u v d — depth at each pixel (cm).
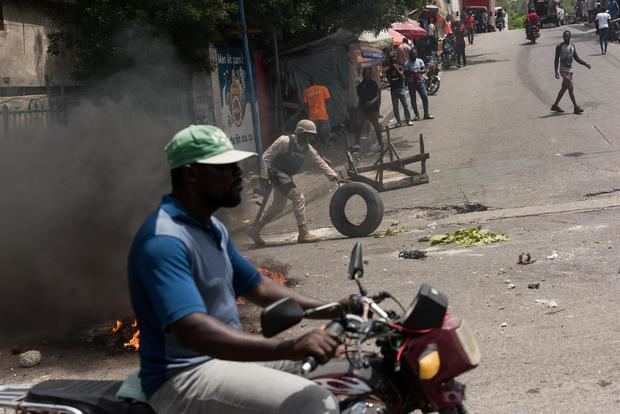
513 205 1190
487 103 2367
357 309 308
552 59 3328
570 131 1758
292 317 272
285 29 1844
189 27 1443
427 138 1950
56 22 1371
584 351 551
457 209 1219
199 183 302
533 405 470
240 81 1820
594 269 776
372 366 308
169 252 287
